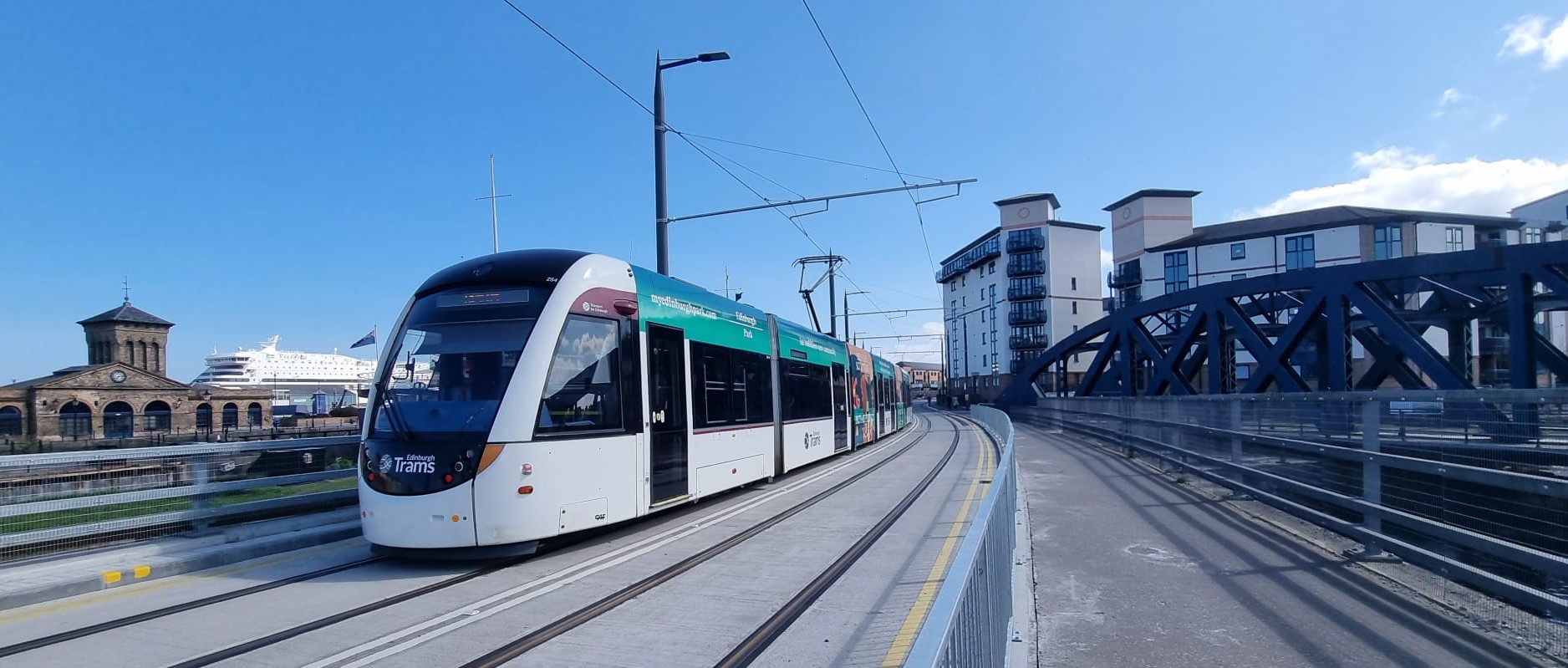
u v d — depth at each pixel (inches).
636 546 373.1
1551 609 213.9
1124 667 204.4
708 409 475.8
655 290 426.0
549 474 331.0
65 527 312.7
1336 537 355.6
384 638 237.0
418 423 329.7
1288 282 1004.6
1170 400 669.3
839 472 705.0
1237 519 413.4
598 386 364.5
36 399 2119.8
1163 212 2456.9
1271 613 248.7
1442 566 263.6
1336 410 355.3
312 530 377.1
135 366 2389.3
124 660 218.2
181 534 346.6
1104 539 368.5
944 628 83.6
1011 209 3029.0
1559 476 225.8
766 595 286.7
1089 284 3011.8
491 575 315.6
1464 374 1072.8
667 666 215.6
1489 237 2153.1
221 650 226.1
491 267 362.9
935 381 6018.7
